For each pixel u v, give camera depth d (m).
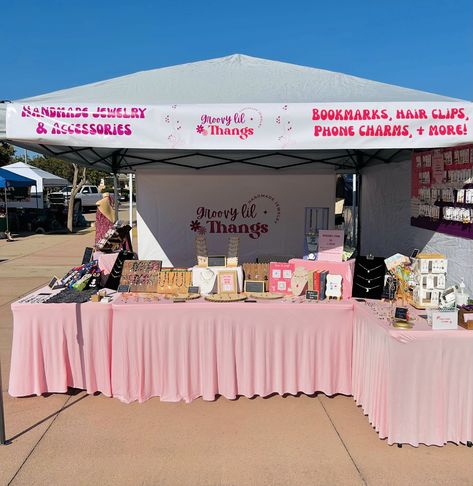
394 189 5.41
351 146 3.06
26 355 3.73
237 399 3.76
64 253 13.51
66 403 3.69
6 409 3.60
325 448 3.08
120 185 35.47
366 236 6.71
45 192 26.83
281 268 4.00
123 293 3.98
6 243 16.06
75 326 3.69
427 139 3.05
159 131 3.05
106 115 3.04
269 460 2.95
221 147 3.07
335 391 3.77
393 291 3.74
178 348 3.66
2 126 3.03
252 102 3.15
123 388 3.69
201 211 6.73
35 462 2.93
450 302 3.15
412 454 3.01
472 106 3.03
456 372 3.03
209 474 2.81
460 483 2.72
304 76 4.23
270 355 3.70
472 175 3.48
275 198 6.68
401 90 3.78
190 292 3.89
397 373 3.01
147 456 3.00
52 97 3.45
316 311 3.64
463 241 3.65
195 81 3.97
